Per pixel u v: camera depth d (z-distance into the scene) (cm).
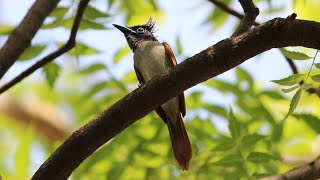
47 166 734
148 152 1136
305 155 1256
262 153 988
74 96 1491
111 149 1138
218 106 1187
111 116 711
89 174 1162
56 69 1087
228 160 994
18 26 948
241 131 1039
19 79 977
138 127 1152
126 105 706
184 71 680
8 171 1023
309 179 872
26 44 943
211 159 1084
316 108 1224
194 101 1199
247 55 664
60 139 1584
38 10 964
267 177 880
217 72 677
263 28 653
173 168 1123
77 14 981
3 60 918
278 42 653
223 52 665
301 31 642
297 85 712
